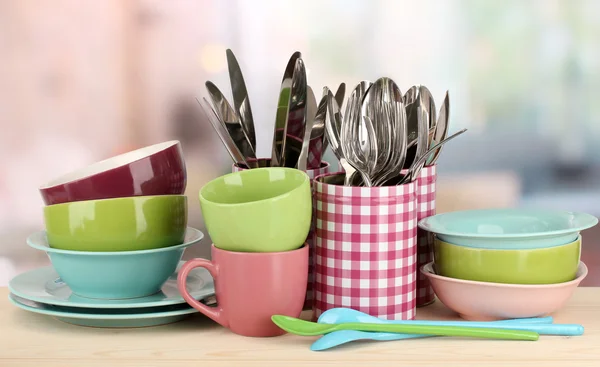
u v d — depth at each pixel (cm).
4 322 97
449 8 117
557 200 120
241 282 87
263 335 90
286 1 117
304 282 89
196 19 118
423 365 81
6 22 119
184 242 101
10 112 120
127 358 84
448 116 101
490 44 117
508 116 118
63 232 92
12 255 121
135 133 120
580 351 85
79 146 120
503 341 88
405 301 92
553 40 117
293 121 94
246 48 118
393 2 117
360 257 89
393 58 118
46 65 119
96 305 89
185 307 94
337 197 89
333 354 85
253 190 91
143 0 118
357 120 90
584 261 120
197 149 120
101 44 119
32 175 121
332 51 118
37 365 82
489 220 98
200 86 119
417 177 99
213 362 83
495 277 90
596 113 118
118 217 91
